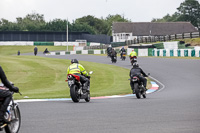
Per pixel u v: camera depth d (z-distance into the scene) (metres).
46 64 114.44
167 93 52.97
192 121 24.83
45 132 21.19
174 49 135.62
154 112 29.84
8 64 111.19
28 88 66.25
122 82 75.44
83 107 34.16
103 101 41.59
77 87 40.53
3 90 19.17
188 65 101.69
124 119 26.00
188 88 61.09
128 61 130.25
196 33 156.75
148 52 150.50
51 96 50.97
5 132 20.70
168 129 21.84
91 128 22.39
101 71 97.50
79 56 175.88
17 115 20.67
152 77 82.19
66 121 25.22
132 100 42.31
